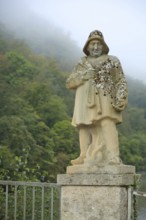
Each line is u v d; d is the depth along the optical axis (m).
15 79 50.44
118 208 5.64
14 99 40.16
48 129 34.09
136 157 48.41
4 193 8.78
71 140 33.59
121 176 5.66
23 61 56.41
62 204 6.10
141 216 11.20
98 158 5.94
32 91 46.53
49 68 66.88
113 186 5.71
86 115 6.07
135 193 5.77
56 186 6.21
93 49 6.37
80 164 6.10
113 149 5.93
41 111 44.75
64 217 6.05
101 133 6.10
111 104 5.99
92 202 5.84
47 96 47.19
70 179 6.02
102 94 6.03
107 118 5.98
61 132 36.59
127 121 69.50
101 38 6.35
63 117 45.59
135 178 5.99
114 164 5.81
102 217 5.73
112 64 6.21
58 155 29.12
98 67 6.21
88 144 6.23
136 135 61.34
